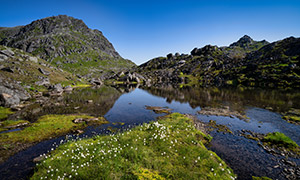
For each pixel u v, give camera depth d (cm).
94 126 2297
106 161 992
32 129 1994
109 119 2716
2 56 6425
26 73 6128
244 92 6053
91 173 873
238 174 1134
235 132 2078
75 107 3509
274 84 7362
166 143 1274
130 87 9925
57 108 3372
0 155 1389
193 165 1002
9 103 3272
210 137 1816
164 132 1462
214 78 12044
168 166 974
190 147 1251
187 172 912
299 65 8081
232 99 4688
